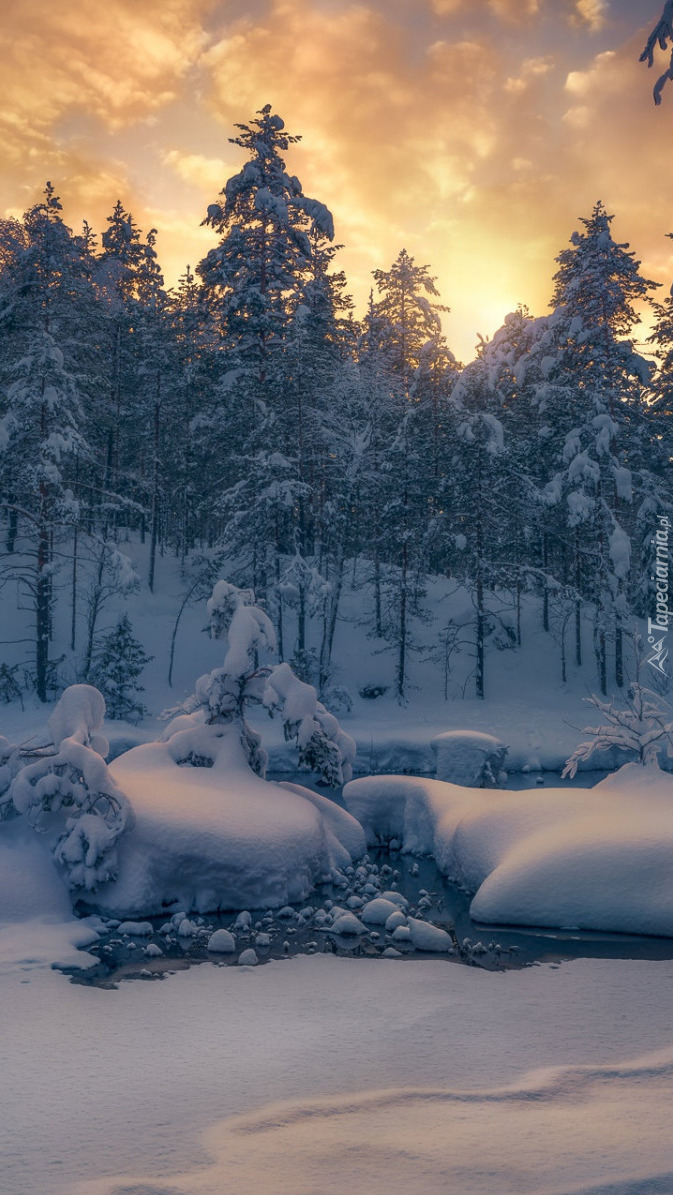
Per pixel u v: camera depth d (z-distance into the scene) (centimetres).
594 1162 367
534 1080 523
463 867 1374
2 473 3506
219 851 1223
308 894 1311
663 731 1505
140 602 4466
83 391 4150
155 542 5009
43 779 1173
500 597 4847
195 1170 394
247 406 3791
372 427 3966
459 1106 474
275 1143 408
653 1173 342
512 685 4106
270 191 3916
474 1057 611
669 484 4078
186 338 4959
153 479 4772
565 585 4112
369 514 4241
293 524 3869
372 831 1705
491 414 3991
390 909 1169
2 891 1095
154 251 5462
